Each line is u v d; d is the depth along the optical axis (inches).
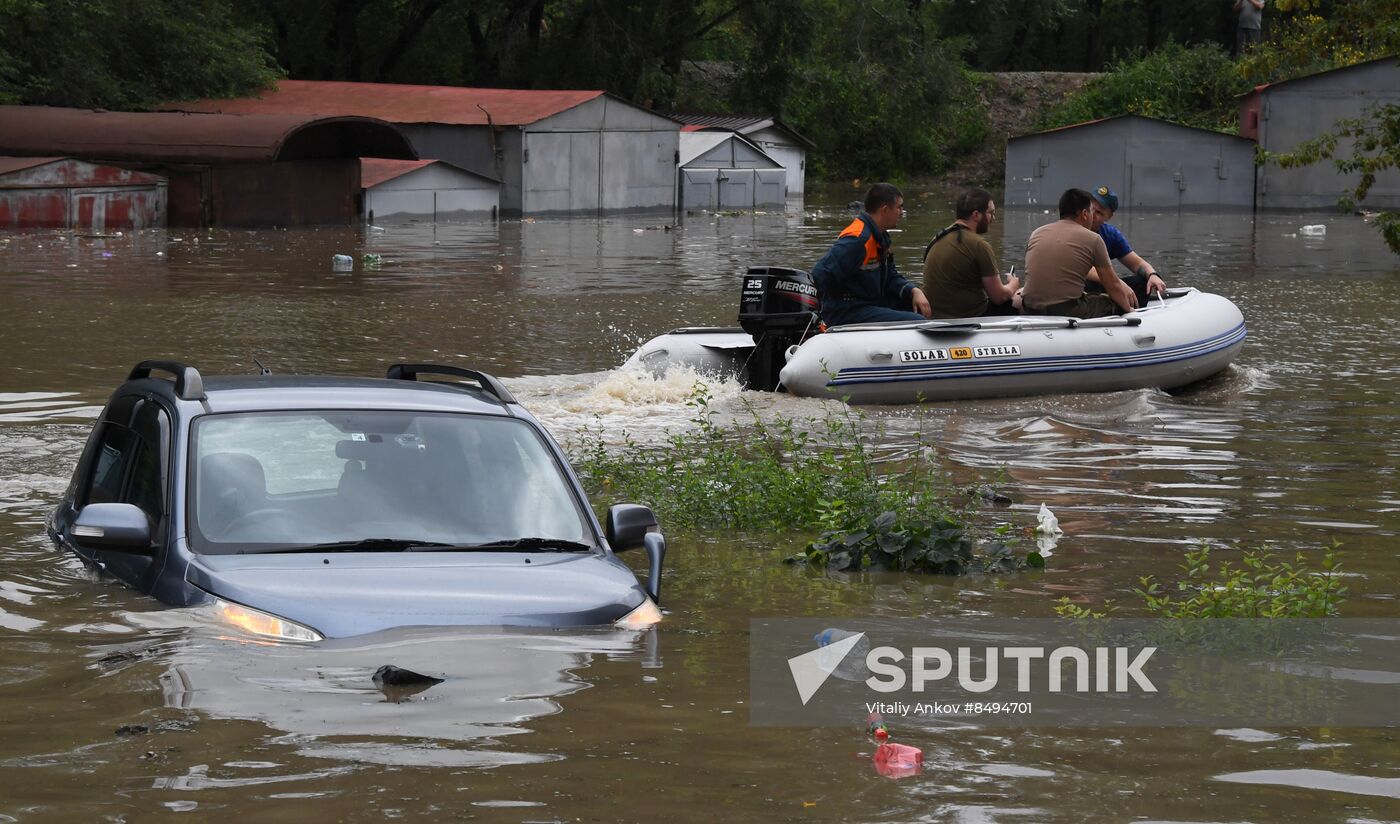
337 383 366.9
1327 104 2677.2
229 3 3240.7
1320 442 639.8
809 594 371.6
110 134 2143.2
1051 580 395.9
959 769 235.0
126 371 793.6
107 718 246.2
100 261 1537.9
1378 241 2025.1
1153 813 218.7
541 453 354.3
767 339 779.4
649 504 498.6
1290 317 1158.3
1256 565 374.6
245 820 205.3
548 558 323.9
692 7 3558.1
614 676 276.5
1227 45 4633.4
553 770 227.5
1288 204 2723.9
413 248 1825.8
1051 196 2824.8
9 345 893.8
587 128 2689.5
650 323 1095.6
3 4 2455.7
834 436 620.1
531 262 1649.9
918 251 1873.8
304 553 311.3
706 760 234.5
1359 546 442.6
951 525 417.4
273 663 272.5
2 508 454.3
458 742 238.2
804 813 213.5
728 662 293.0
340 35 3533.5
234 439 335.3
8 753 230.4
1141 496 521.0
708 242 2015.3
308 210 2206.0
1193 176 2755.9
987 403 756.6
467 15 3540.8
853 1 3887.8
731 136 2950.3
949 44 4099.4
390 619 289.1
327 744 235.6
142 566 324.5
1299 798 226.5
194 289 1274.6
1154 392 791.1
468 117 2603.3
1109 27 4899.1
